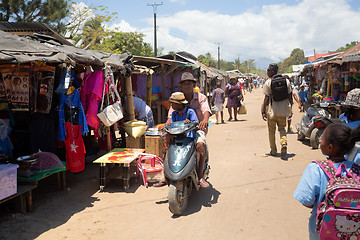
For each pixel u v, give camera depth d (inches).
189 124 175.9
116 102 250.8
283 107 271.7
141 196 204.8
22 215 175.0
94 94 234.4
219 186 219.0
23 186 180.1
